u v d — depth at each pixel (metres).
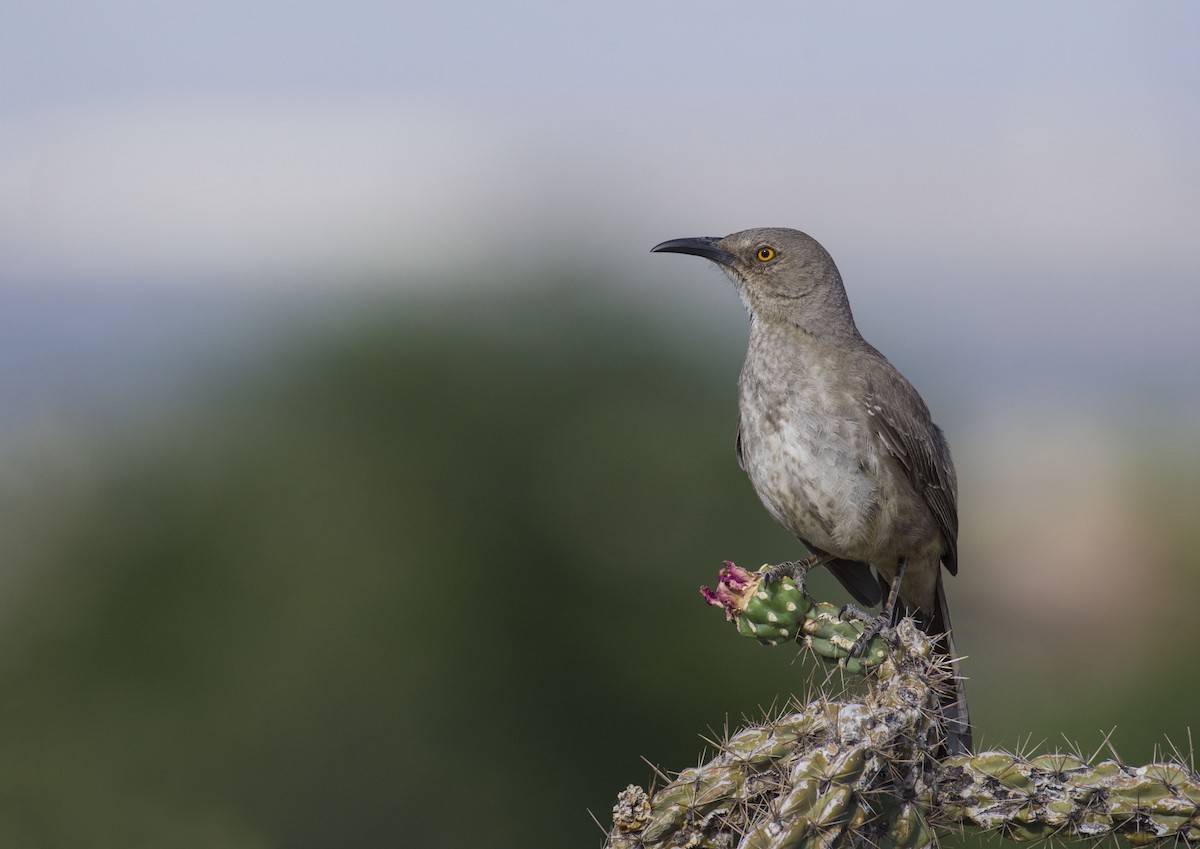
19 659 13.94
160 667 14.03
